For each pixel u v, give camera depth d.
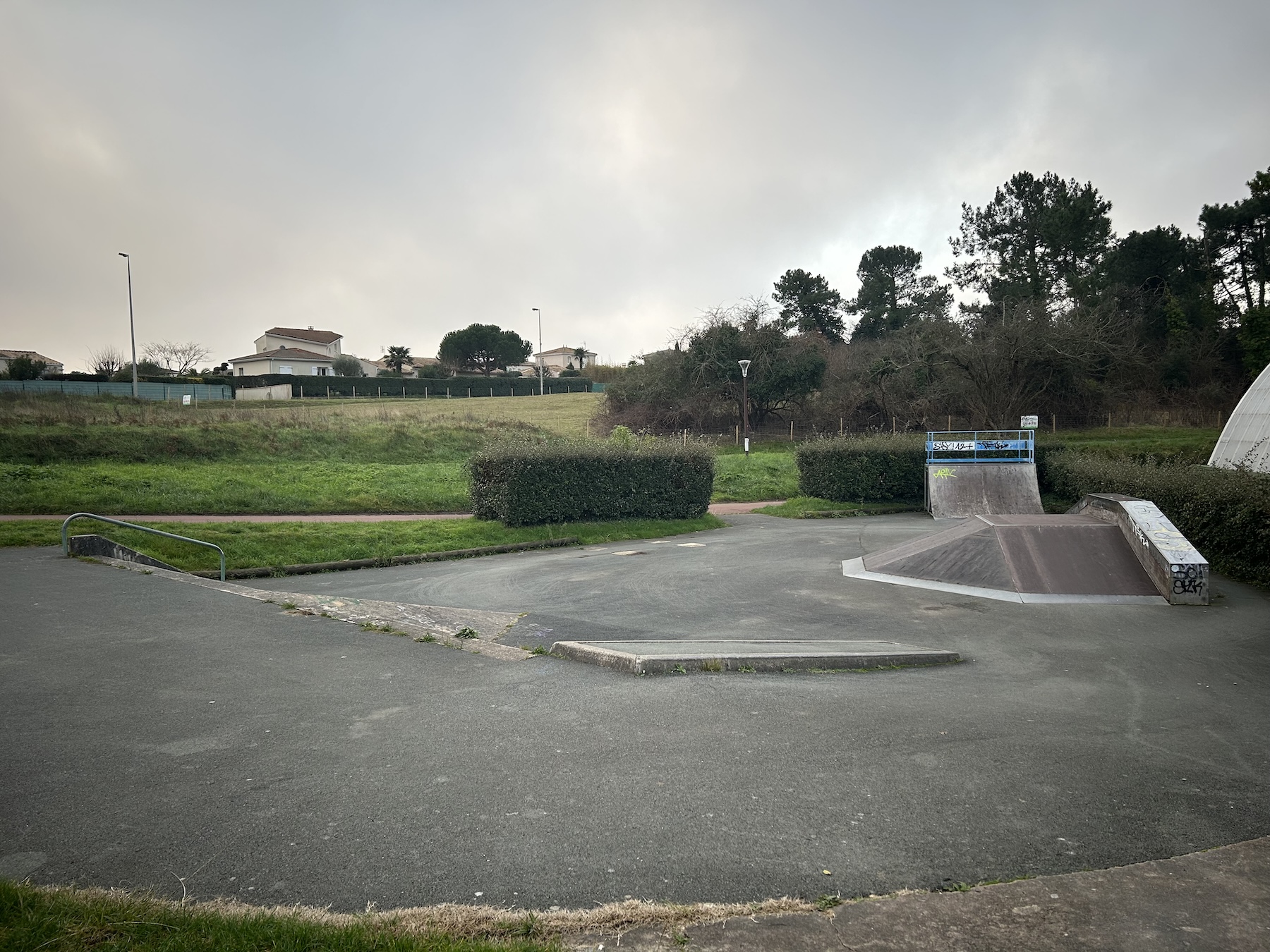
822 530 21.06
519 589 12.57
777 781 4.79
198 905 3.31
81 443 26.02
